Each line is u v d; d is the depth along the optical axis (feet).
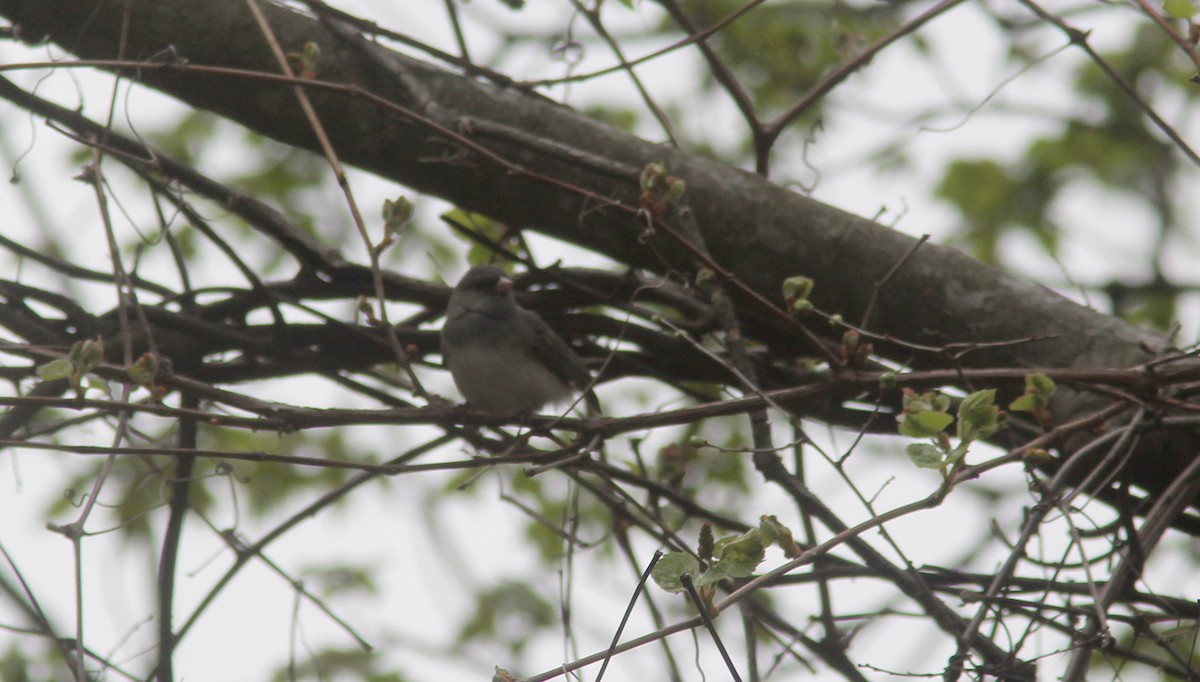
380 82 30.76
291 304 33.40
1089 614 22.08
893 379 22.53
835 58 45.47
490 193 30.81
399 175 31.32
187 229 45.14
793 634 27.45
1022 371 23.50
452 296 34.55
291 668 28.78
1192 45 23.63
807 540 27.94
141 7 31.01
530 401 34.76
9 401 22.16
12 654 32.19
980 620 21.29
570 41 31.81
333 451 46.26
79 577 22.88
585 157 26.40
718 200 29.37
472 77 31.27
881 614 25.34
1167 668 22.61
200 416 22.85
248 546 29.55
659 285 32.17
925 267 28.30
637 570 30.71
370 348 33.96
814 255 28.78
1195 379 23.22
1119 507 24.18
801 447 30.94
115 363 32.42
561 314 34.37
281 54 27.96
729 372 32.27
